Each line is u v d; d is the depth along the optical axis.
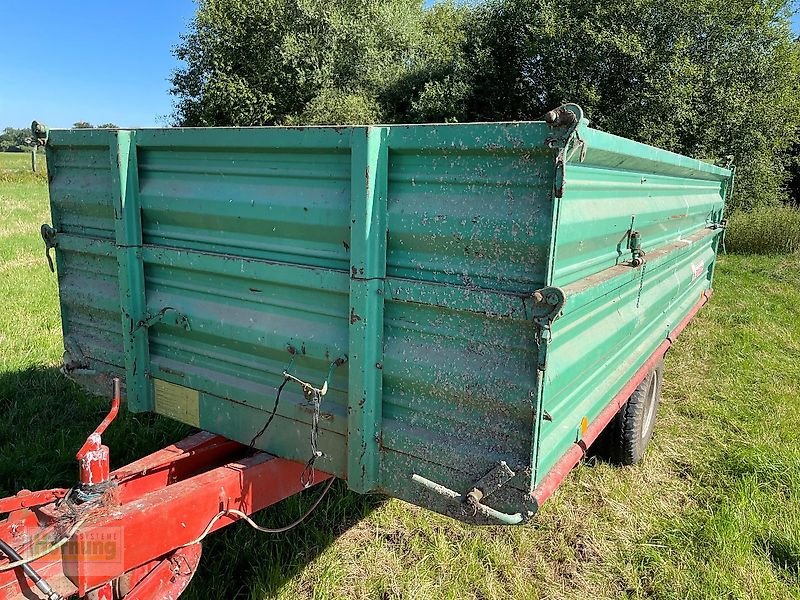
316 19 25.66
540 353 1.91
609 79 19.38
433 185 2.08
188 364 2.80
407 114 23.98
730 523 3.72
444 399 2.15
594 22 19.08
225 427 2.70
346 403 2.32
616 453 4.28
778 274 12.77
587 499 4.00
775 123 18.50
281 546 3.27
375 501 3.78
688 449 4.81
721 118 18.44
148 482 2.47
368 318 2.16
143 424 4.46
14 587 1.87
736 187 18.64
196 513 2.17
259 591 2.97
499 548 3.44
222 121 27.22
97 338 3.15
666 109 18.30
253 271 2.44
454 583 3.13
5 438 4.19
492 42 22.36
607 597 3.17
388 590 3.05
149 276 2.84
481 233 2.00
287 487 2.57
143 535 1.98
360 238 2.10
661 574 3.33
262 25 26.08
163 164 2.70
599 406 2.87
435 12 31.52
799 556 3.50
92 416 4.57
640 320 3.45
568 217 2.07
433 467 2.20
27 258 10.75
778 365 6.87
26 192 24.89
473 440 2.12
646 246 3.64
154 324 2.87
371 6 26.59
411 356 2.18
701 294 6.41
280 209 2.34
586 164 2.22
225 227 2.54
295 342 2.38
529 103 21.53
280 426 2.50
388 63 26.64
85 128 2.85
